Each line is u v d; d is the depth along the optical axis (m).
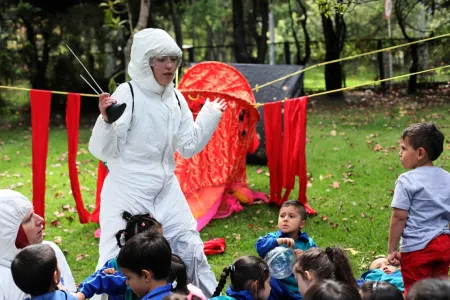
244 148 8.29
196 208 7.74
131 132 4.96
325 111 16.61
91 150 4.95
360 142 12.22
